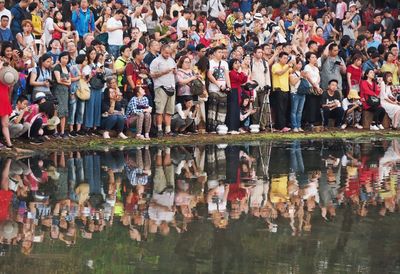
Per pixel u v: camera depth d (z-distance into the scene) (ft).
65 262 55.57
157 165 92.89
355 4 173.06
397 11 183.42
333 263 56.13
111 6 140.36
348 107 131.64
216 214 69.26
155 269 54.34
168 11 152.76
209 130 121.29
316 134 124.98
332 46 130.31
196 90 116.57
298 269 54.75
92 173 86.69
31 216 67.62
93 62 110.01
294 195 77.41
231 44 136.46
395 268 55.47
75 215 68.13
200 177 85.76
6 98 98.27
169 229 64.18
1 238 60.95
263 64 124.36
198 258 56.75
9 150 98.48
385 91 133.49
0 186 79.10
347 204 73.92
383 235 63.31
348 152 106.93
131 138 112.37
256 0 168.04
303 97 126.72
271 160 98.37
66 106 107.24
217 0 160.97
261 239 61.72
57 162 93.04
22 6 118.52
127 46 114.62
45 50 116.98
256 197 76.23
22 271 53.62
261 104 124.57
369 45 153.17
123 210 70.23
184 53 118.21
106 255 57.11
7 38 112.27
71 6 130.21
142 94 112.78
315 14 172.65
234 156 101.19
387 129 133.28
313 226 65.82
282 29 148.05
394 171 91.66
